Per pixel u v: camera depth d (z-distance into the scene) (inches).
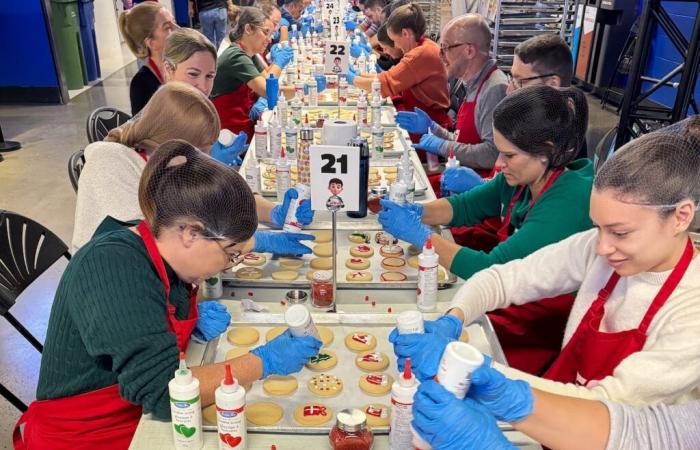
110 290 45.7
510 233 83.0
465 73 123.4
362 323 61.7
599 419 39.1
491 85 117.5
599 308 50.5
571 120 66.6
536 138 66.5
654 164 39.9
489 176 115.4
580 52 337.7
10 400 70.4
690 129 42.2
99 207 67.2
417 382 43.8
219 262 49.0
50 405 51.7
